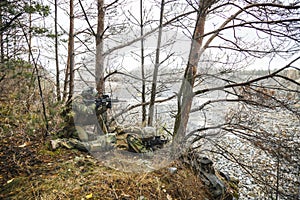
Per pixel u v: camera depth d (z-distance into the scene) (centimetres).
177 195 244
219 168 465
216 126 267
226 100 288
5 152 273
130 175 239
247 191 407
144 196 222
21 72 293
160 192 234
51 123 320
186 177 265
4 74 283
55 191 207
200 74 250
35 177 227
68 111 306
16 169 240
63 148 289
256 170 387
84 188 215
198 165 301
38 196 199
